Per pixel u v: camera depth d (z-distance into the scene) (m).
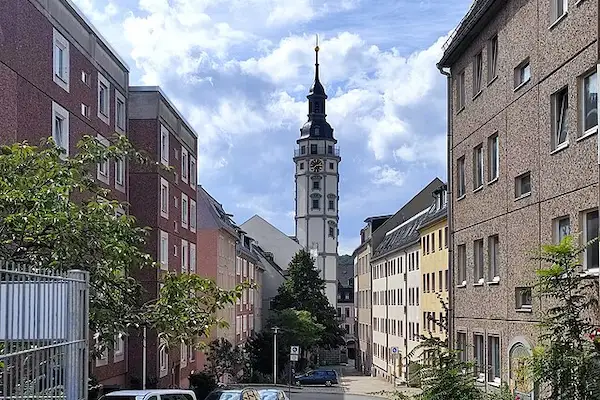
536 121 17.92
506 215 20.14
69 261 13.54
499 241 20.81
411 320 59.94
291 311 78.06
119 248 13.89
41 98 23.34
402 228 70.75
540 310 17.34
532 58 18.19
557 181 16.64
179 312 14.99
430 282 52.09
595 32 14.73
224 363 51.28
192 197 47.69
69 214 13.48
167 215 39.69
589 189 14.98
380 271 79.06
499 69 20.70
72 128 26.25
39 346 8.92
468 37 23.11
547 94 17.23
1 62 20.52
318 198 120.25
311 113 122.56
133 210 37.12
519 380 15.70
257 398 27.61
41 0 23.44
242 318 68.56
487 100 21.84
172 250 41.03
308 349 81.50
